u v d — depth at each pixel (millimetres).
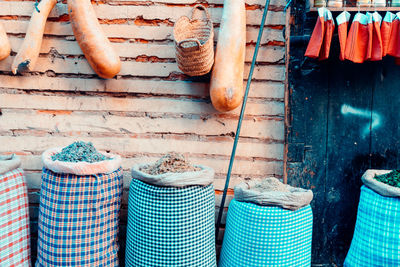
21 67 2504
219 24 2617
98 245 2270
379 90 2635
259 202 2256
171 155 2342
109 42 2543
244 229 2270
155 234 2201
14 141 2711
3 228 2283
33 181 2742
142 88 2682
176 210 2176
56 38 2641
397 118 2656
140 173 2227
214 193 2660
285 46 2607
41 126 2709
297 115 2635
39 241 2336
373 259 2291
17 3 2600
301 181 2684
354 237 2496
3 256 2285
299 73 2609
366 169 2688
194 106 2691
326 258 2764
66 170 2172
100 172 2246
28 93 2686
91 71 2664
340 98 2633
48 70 2664
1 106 2686
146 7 2615
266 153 2705
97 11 2619
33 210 2764
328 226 2732
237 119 2689
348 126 2656
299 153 2656
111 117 2711
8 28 2615
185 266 2225
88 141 2721
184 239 2205
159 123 2711
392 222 2219
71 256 2215
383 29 2291
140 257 2250
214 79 2445
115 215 2359
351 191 2701
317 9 2363
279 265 2225
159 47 2646
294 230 2236
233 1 2463
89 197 2215
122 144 2725
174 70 2664
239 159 2723
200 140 2721
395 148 2678
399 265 2201
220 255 2549
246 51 2650
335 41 2570
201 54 2248
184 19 2516
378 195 2305
